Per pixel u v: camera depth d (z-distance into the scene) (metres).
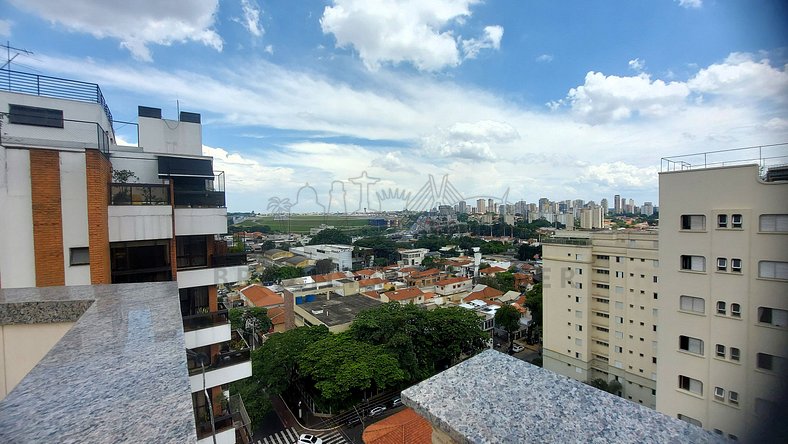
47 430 1.55
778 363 12.36
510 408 2.03
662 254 15.13
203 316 12.35
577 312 27.02
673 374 14.80
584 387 2.20
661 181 15.15
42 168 9.07
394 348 24.62
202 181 15.66
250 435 18.70
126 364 2.22
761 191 12.72
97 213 9.63
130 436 1.52
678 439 1.72
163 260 11.99
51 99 14.69
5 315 3.38
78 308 3.61
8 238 8.71
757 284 12.78
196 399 11.55
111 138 18.20
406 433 16.70
